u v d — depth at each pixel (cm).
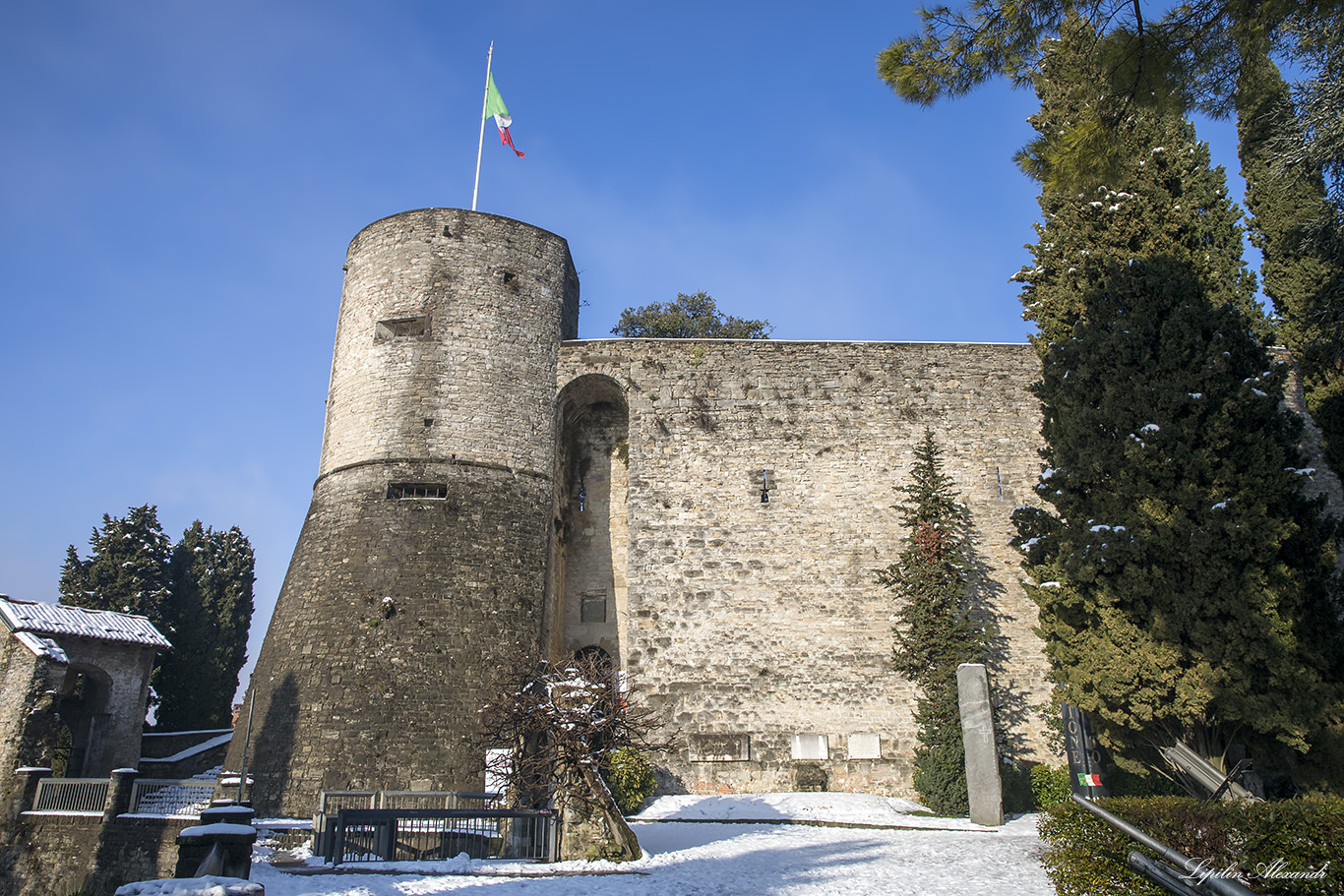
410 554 2105
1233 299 2109
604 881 1146
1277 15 979
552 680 1433
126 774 1836
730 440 2325
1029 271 2164
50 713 2058
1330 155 1476
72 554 3459
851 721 2083
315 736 1906
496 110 2797
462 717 1941
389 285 2381
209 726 3353
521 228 2481
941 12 1018
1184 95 1045
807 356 2395
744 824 1694
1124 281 1789
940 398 2356
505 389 2311
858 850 1366
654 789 1961
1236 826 787
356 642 2005
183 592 3488
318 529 2227
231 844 1055
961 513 2225
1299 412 2214
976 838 1470
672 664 2138
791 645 2148
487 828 1440
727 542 2236
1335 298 1858
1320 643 1606
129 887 721
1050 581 1783
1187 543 1527
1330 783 1514
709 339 2422
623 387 2386
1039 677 2133
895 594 2172
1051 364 1908
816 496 2273
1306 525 1662
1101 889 834
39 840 1847
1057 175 1062
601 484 2519
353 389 2330
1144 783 1706
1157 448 1600
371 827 1330
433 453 2211
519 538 2202
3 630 2167
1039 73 1119
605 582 2425
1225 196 2194
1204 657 1494
